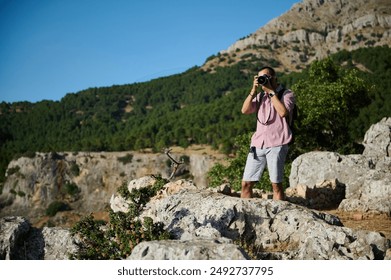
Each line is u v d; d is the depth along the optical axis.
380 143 19.42
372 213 10.80
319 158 16.05
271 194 10.26
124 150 160.50
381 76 63.19
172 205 7.72
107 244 6.62
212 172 31.50
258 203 7.18
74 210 137.50
